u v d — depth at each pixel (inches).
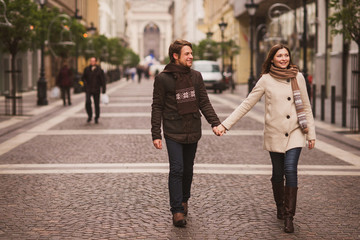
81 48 1841.8
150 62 4490.7
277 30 1551.4
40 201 291.9
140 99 1234.0
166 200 295.9
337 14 574.6
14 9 774.5
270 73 251.3
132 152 464.4
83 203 288.0
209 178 355.3
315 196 305.0
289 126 246.8
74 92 1539.1
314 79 1371.8
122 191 316.5
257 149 487.5
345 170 385.4
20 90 817.5
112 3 4254.4
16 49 811.4
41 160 424.8
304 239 227.0
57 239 225.9
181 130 248.7
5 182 341.1
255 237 229.9
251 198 300.4
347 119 751.1
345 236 230.8
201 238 228.5
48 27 1278.3
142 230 239.9
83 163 410.0
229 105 1053.8
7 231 236.8
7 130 615.2
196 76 253.9
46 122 727.1
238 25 2347.4
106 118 777.6
